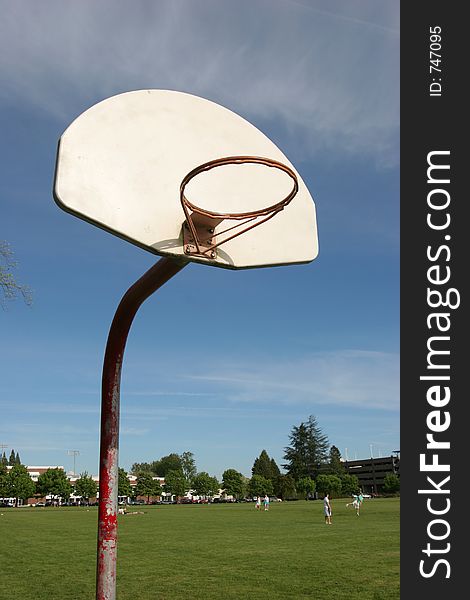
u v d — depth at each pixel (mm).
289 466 88812
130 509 49844
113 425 4160
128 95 4086
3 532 21031
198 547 14766
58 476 75500
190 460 128875
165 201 3887
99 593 3896
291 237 4453
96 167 3684
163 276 3924
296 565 11086
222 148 4348
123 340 4246
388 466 105562
